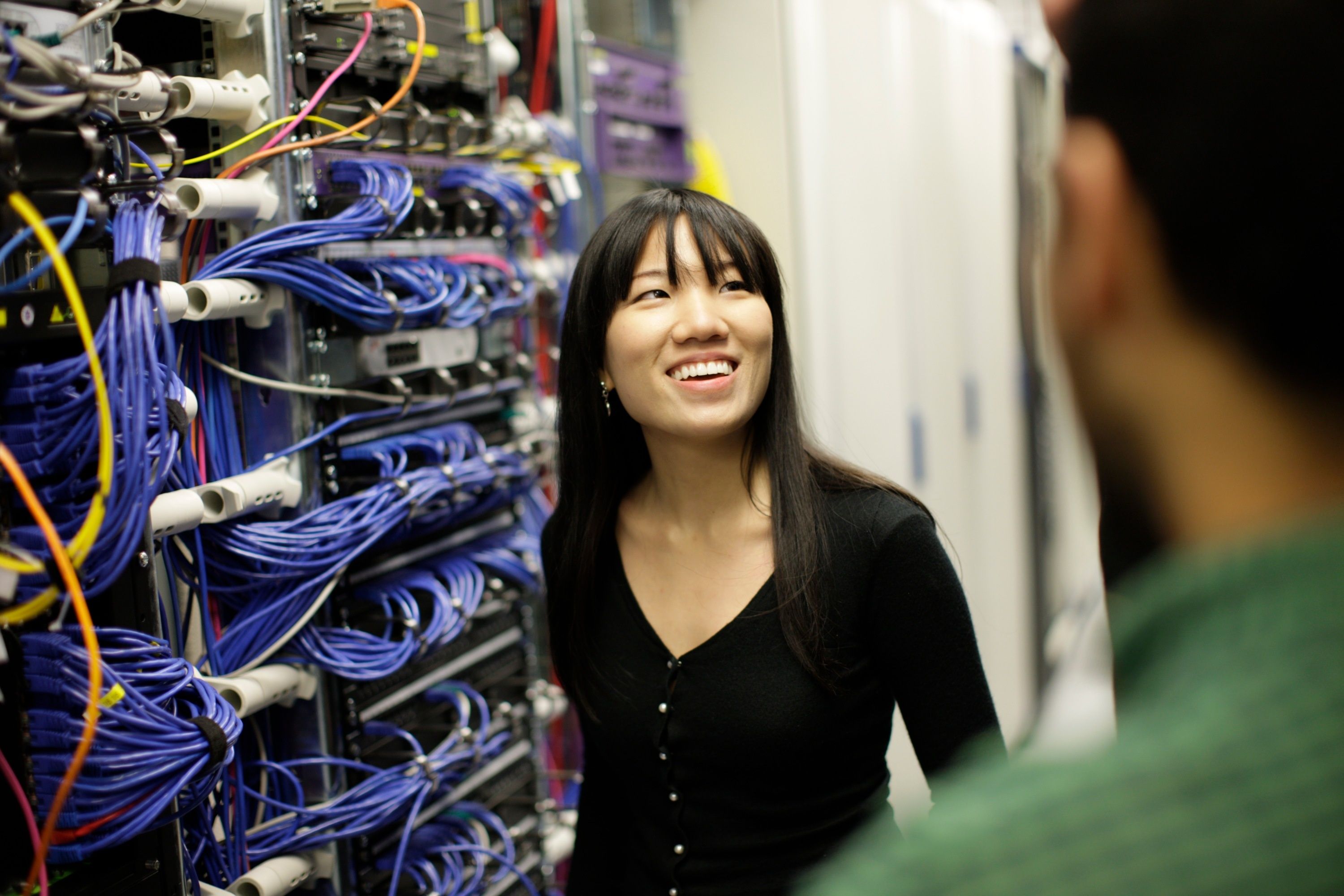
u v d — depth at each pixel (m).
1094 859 0.31
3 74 0.92
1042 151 4.43
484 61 1.70
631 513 1.41
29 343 1.11
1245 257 0.32
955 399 3.36
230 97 1.26
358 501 1.39
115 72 1.03
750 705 1.23
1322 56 0.32
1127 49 0.34
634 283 1.27
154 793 1.05
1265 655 0.32
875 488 1.29
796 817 1.25
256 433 1.38
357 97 1.46
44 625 1.04
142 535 1.07
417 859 1.53
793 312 2.66
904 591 1.22
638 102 2.49
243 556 1.31
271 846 1.33
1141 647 0.36
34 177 0.94
